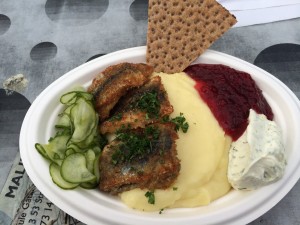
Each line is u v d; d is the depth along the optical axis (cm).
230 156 23
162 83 25
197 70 27
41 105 25
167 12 27
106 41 33
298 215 23
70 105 25
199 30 27
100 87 25
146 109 23
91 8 36
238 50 32
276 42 32
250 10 34
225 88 25
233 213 20
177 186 21
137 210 20
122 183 21
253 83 26
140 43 33
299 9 34
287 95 25
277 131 22
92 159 22
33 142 23
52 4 37
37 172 21
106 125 23
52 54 33
